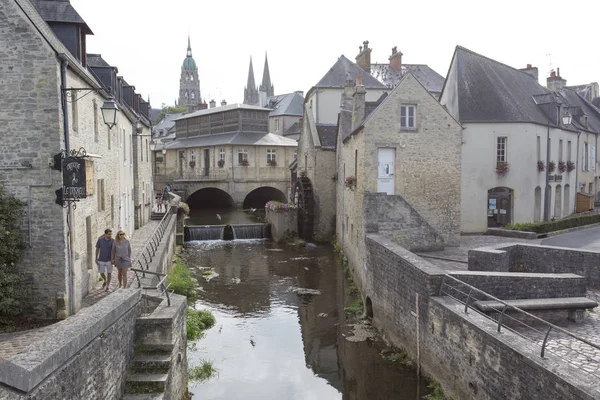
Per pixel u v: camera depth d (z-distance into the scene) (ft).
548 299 35.99
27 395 17.38
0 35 35.29
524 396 24.23
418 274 37.52
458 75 79.00
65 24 43.93
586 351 30.14
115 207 59.88
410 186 61.93
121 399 27.17
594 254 46.68
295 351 44.73
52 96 35.78
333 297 60.59
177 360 32.53
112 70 61.98
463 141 75.51
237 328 50.39
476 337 28.81
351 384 37.65
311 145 96.84
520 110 77.97
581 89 144.46
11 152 35.88
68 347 20.53
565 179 94.58
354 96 71.20
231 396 36.55
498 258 44.68
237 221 121.29
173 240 86.58
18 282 35.81
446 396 32.78
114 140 59.26
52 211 36.22
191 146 162.61
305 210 95.25
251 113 154.61
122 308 27.73
